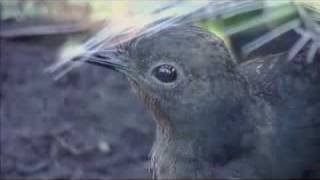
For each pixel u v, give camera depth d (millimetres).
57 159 5973
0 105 6332
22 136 6098
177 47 4070
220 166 4234
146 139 6094
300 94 4324
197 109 4121
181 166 4273
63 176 5867
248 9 4547
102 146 6051
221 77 4090
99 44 4488
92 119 6234
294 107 4297
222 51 4086
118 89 6453
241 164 4234
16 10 6582
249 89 4223
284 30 4508
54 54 6578
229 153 4211
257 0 4559
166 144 4305
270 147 4250
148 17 4629
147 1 4730
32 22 6633
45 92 6430
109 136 6117
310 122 4297
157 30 4191
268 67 4391
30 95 6410
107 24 5336
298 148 4289
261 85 4324
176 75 4094
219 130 4160
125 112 6285
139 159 5984
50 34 6547
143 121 6211
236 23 4535
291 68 4379
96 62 4297
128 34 4398
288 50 4465
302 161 4297
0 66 6613
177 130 4203
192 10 4531
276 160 4266
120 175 5891
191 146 4219
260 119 4234
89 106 6320
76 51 4555
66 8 6457
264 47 4496
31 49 6723
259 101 4258
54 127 6176
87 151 6016
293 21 4523
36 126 6180
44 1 6523
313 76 4367
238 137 4188
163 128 4289
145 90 4180
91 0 6160
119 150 6031
